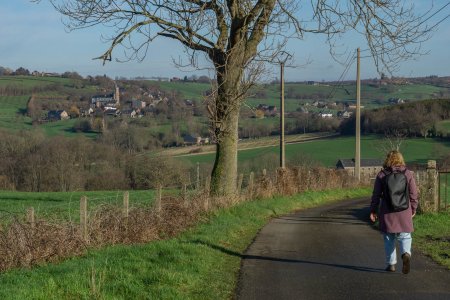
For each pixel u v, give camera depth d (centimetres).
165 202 1328
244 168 4569
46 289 664
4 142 5109
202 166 4422
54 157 4919
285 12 1622
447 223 1466
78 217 1212
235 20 1627
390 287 739
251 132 5928
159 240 1141
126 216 1161
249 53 1661
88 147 5053
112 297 648
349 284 759
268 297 693
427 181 1686
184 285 744
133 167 4806
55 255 966
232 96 1672
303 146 5906
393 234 823
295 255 995
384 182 807
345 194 3105
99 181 4866
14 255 920
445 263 900
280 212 1909
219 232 1233
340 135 6544
